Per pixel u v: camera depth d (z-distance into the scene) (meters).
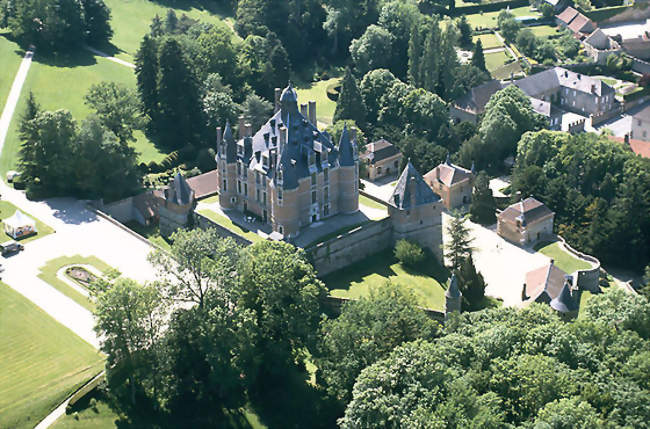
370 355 135.75
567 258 197.62
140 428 134.75
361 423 119.00
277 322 144.62
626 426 115.00
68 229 190.50
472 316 146.75
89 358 145.75
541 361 123.44
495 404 118.12
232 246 148.88
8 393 137.00
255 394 143.50
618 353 132.75
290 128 178.38
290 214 174.12
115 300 131.25
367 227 180.75
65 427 132.00
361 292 168.50
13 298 162.88
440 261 188.75
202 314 140.25
